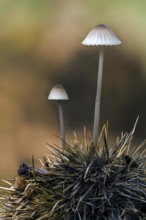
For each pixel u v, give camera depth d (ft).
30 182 0.97
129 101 2.98
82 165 0.96
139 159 0.98
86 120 2.97
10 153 2.67
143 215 0.95
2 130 2.81
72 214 0.94
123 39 2.91
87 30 3.02
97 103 1.00
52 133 2.83
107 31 1.00
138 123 2.96
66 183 0.95
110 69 2.99
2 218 0.98
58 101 1.09
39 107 2.95
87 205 0.94
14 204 0.98
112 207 0.94
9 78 3.02
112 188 0.95
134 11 2.90
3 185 2.26
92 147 0.97
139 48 2.91
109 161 0.96
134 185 0.95
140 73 2.96
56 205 0.94
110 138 2.85
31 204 0.97
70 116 2.97
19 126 2.84
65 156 0.97
